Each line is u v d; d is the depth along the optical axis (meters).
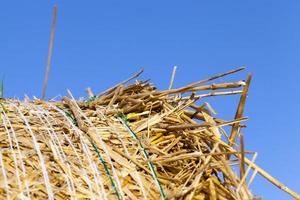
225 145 3.95
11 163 3.41
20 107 3.98
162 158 3.85
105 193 3.44
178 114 4.26
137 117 4.23
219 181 3.84
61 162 3.49
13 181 3.31
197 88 4.29
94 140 3.76
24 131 3.67
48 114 3.94
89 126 3.93
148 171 3.73
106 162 3.66
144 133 4.07
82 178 3.48
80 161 3.56
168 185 3.73
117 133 3.92
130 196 3.53
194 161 3.90
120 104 4.31
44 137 3.66
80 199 3.39
